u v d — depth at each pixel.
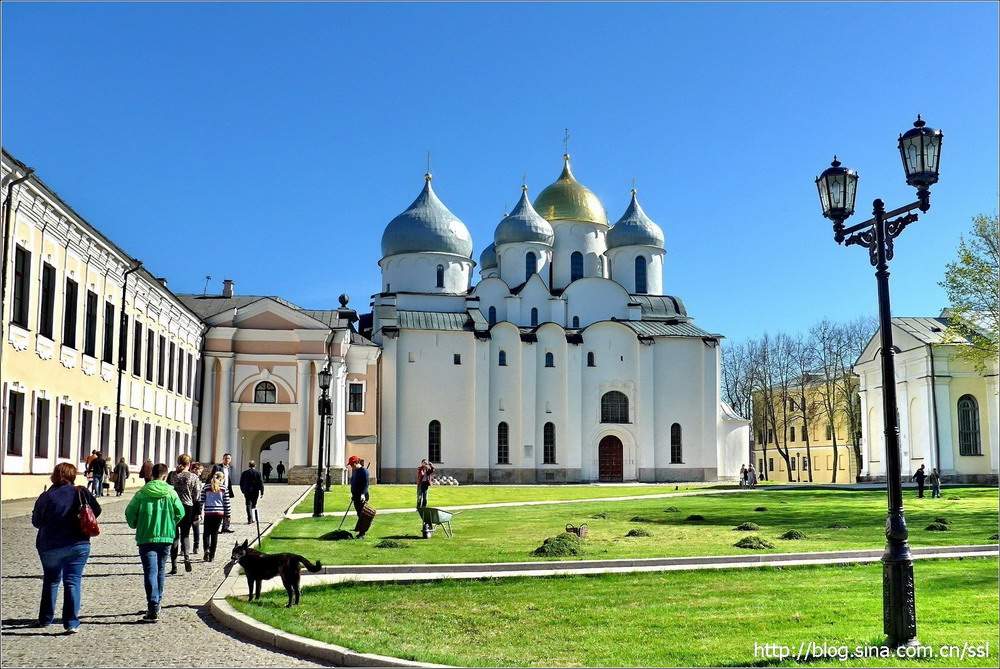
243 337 62.97
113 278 43.25
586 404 77.50
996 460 67.31
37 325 34.34
